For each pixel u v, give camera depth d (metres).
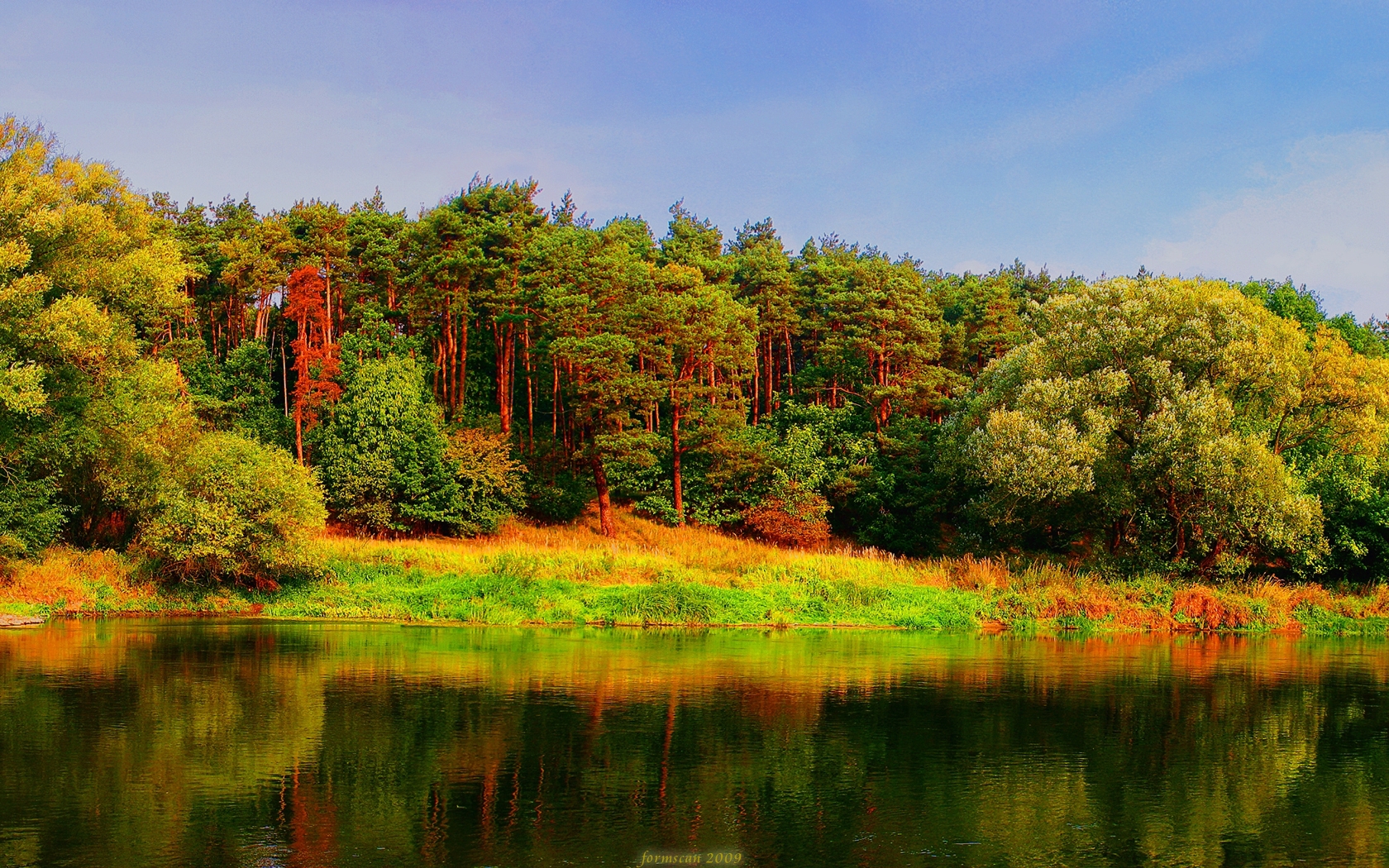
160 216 60.81
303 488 29.47
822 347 55.22
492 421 48.78
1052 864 9.36
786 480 48.03
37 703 15.23
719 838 9.80
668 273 49.97
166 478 29.58
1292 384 35.91
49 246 29.89
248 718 14.46
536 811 10.48
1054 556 40.22
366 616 27.97
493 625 26.83
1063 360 38.94
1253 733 14.99
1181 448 33.97
